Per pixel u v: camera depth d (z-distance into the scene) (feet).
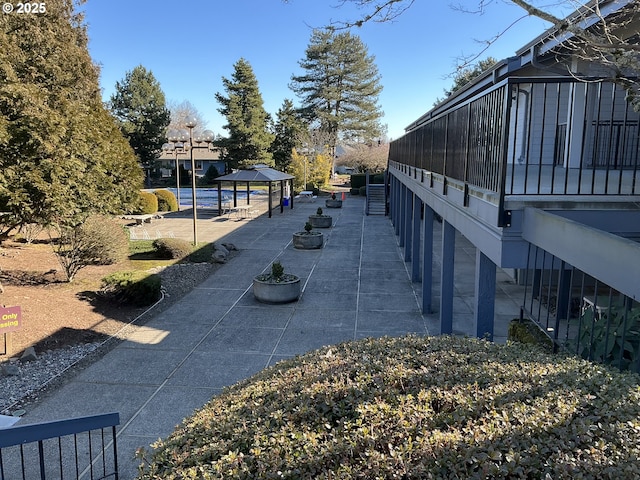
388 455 6.31
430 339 11.69
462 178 17.65
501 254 12.82
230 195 120.26
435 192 23.85
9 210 27.84
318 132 148.97
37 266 40.50
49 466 14.51
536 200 12.58
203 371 21.53
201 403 18.57
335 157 183.01
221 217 80.12
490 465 5.73
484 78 31.42
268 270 41.83
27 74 32.30
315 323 28.17
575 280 30.68
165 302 32.22
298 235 52.08
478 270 15.90
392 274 40.37
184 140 67.62
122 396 19.13
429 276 29.63
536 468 5.73
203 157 178.50
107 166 32.09
